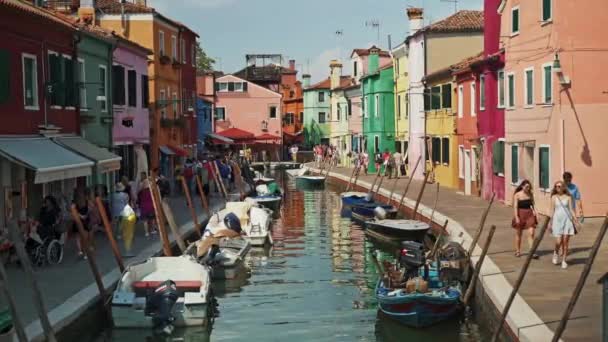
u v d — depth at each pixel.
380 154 45.34
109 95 25.45
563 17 21.59
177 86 37.03
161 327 13.12
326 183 49.91
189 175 32.50
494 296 12.42
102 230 20.67
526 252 16.44
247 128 68.19
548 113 22.38
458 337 12.89
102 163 20.09
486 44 29.00
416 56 40.97
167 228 22.56
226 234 20.39
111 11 32.38
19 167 17.77
